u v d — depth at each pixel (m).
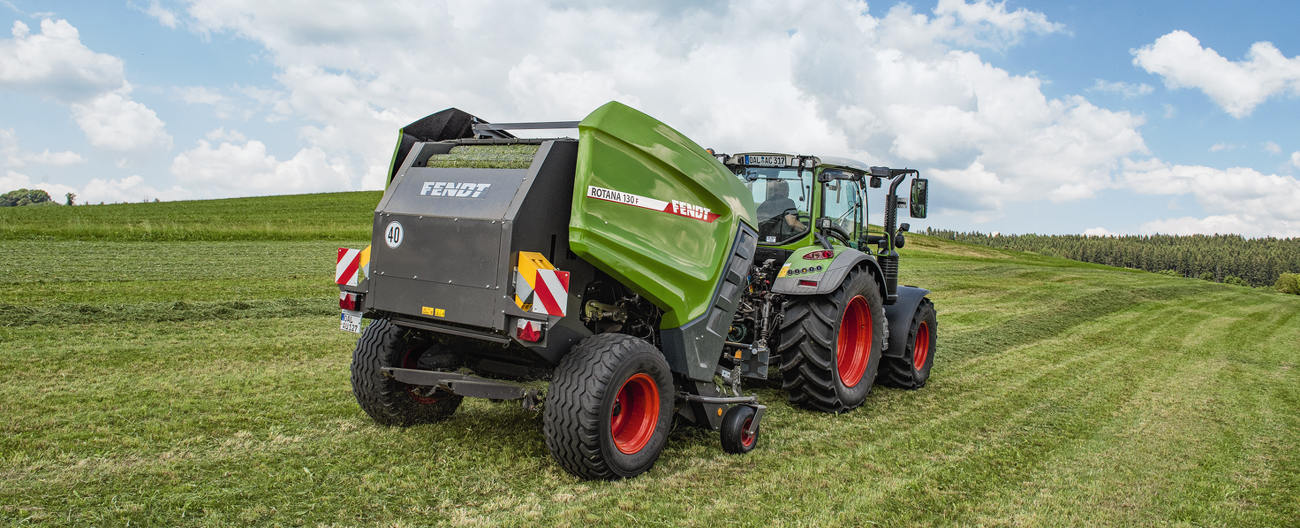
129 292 9.12
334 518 2.83
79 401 4.25
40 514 2.72
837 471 3.75
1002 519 3.22
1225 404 6.01
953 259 33.53
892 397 5.71
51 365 5.10
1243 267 112.19
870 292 5.31
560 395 3.27
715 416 4.01
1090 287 20.62
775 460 3.91
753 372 4.77
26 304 7.52
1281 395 6.63
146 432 3.73
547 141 3.42
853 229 6.16
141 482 3.09
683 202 3.91
